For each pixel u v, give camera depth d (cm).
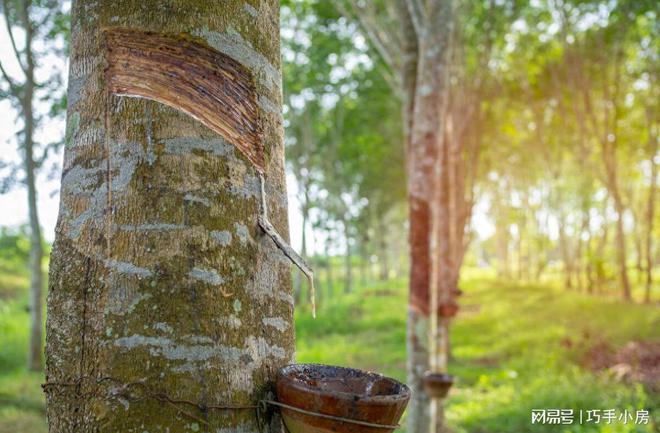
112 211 141
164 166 142
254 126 155
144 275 137
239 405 138
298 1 1712
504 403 827
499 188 3478
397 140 2388
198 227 140
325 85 2025
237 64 153
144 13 150
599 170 2441
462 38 1471
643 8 1648
